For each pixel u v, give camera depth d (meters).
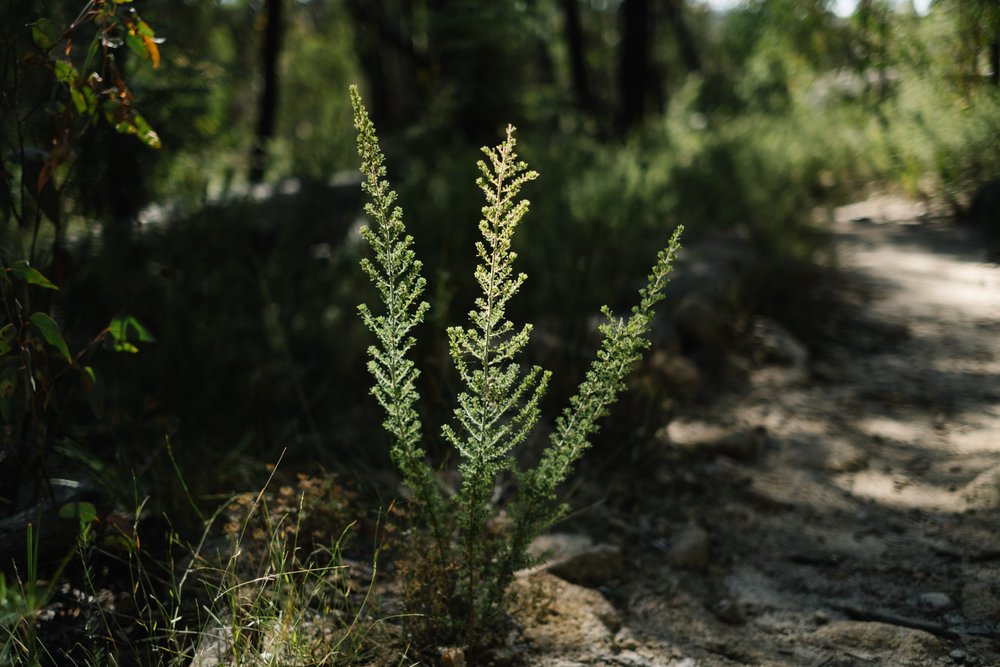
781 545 3.43
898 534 3.48
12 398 2.98
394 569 3.00
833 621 2.96
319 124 12.74
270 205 6.32
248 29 10.03
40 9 3.56
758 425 4.42
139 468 3.38
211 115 5.40
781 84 11.55
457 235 5.33
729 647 2.79
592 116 12.39
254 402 3.87
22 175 2.88
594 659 2.67
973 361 5.03
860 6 5.93
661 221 7.21
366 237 2.44
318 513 3.05
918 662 2.69
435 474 3.21
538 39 10.76
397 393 2.55
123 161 4.14
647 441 3.84
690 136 10.83
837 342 5.47
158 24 4.68
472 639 2.60
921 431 4.33
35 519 2.71
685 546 3.31
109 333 3.10
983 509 3.55
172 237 4.51
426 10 9.69
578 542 3.21
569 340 4.43
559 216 6.44
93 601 2.72
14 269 2.60
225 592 2.42
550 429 3.93
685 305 5.34
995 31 5.07
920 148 6.91
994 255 6.38
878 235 7.52
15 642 2.31
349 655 2.42
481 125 9.67
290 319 4.66
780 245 6.90
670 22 18.75
